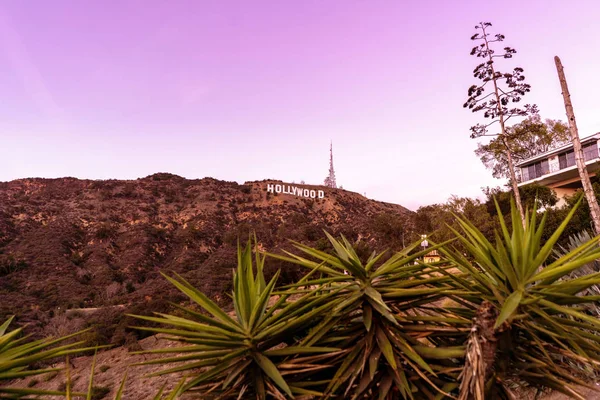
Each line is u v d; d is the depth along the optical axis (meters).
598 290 4.48
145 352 1.78
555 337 1.82
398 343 1.96
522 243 1.87
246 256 2.18
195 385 1.87
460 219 2.18
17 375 1.56
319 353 2.00
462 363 2.31
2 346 1.60
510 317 1.75
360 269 2.05
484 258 2.00
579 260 1.68
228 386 1.92
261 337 1.85
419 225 37.91
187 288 1.91
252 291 2.06
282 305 2.16
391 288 2.09
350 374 1.91
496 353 1.93
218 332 1.84
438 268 2.13
